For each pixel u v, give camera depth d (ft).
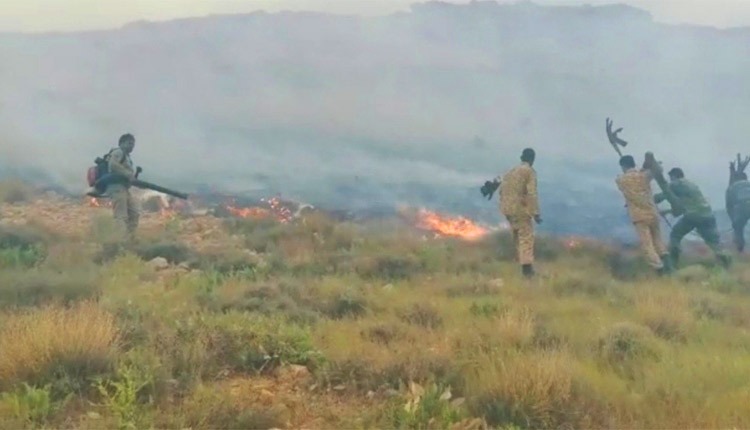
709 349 53.83
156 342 45.37
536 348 48.49
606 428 37.96
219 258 83.51
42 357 40.73
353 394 42.04
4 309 55.98
